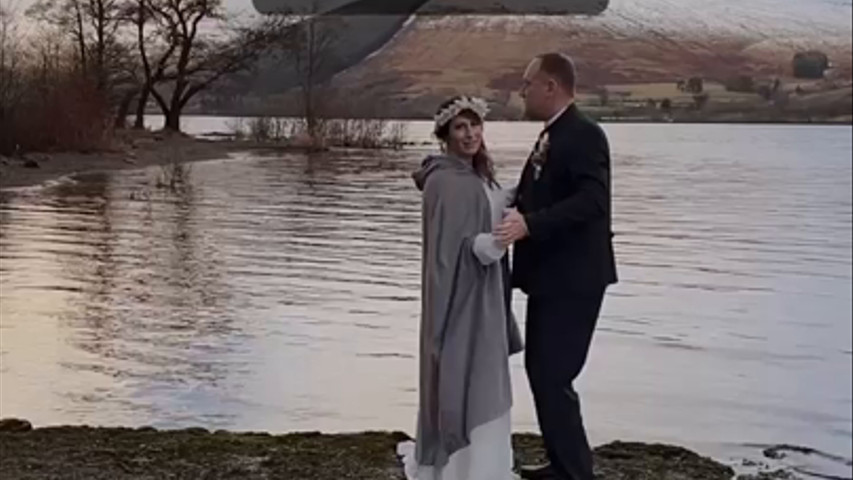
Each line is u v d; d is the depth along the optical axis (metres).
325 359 6.61
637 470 4.50
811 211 12.29
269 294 8.07
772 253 11.15
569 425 3.81
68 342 6.28
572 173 3.62
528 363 3.84
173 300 7.40
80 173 6.38
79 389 5.70
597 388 6.37
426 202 3.62
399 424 5.46
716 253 11.35
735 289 9.49
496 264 3.65
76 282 7.06
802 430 5.50
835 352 6.96
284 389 5.83
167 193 7.68
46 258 6.95
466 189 3.58
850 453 5.07
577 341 3.76
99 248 7.27
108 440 4.87
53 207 6.61
